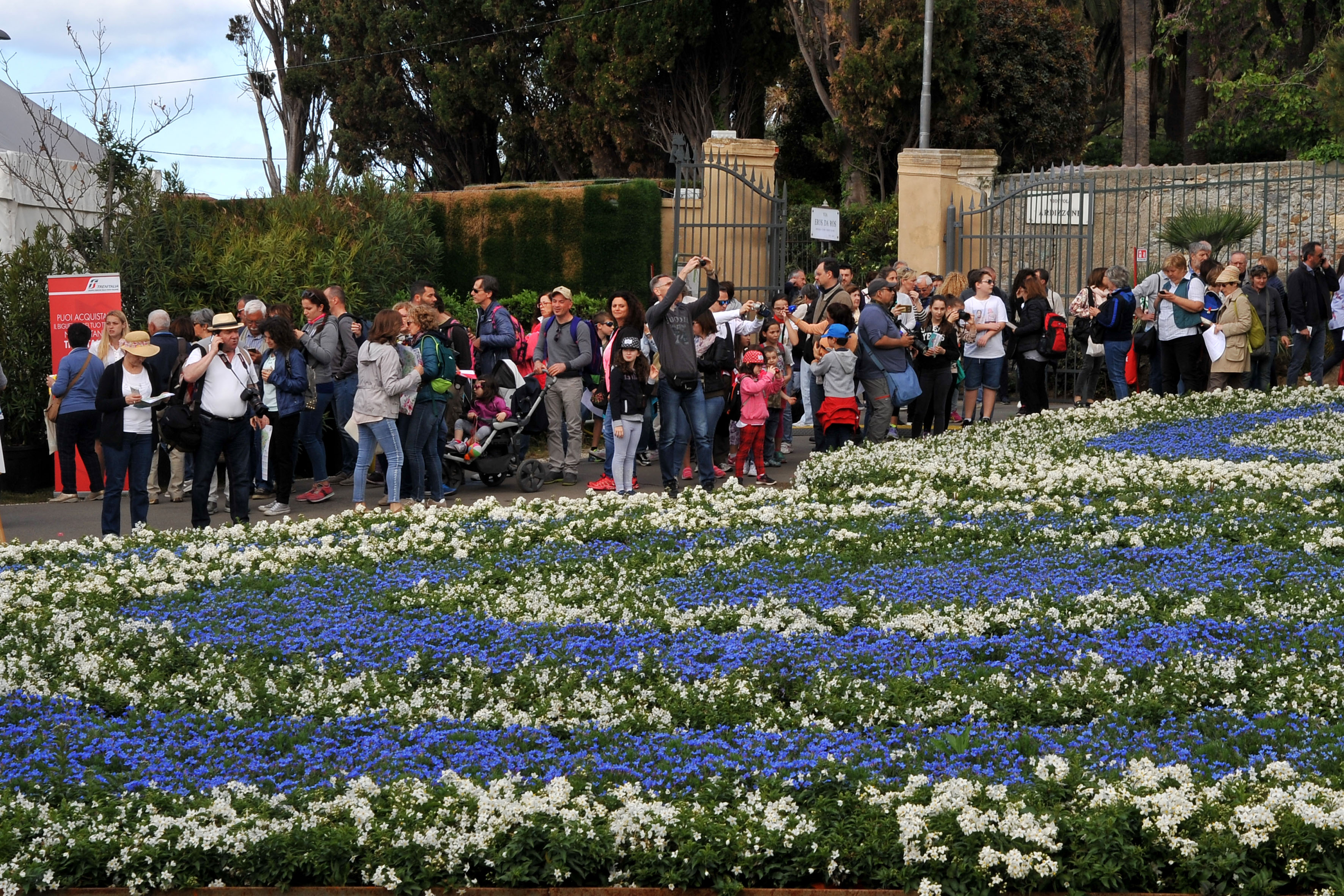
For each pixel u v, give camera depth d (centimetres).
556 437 1493
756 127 3472
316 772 586
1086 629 772
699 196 2348
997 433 1494
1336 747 561
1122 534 981
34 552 1074
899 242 2414
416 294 1352
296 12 4316
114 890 512
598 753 602
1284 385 1988
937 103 2927
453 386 1327
